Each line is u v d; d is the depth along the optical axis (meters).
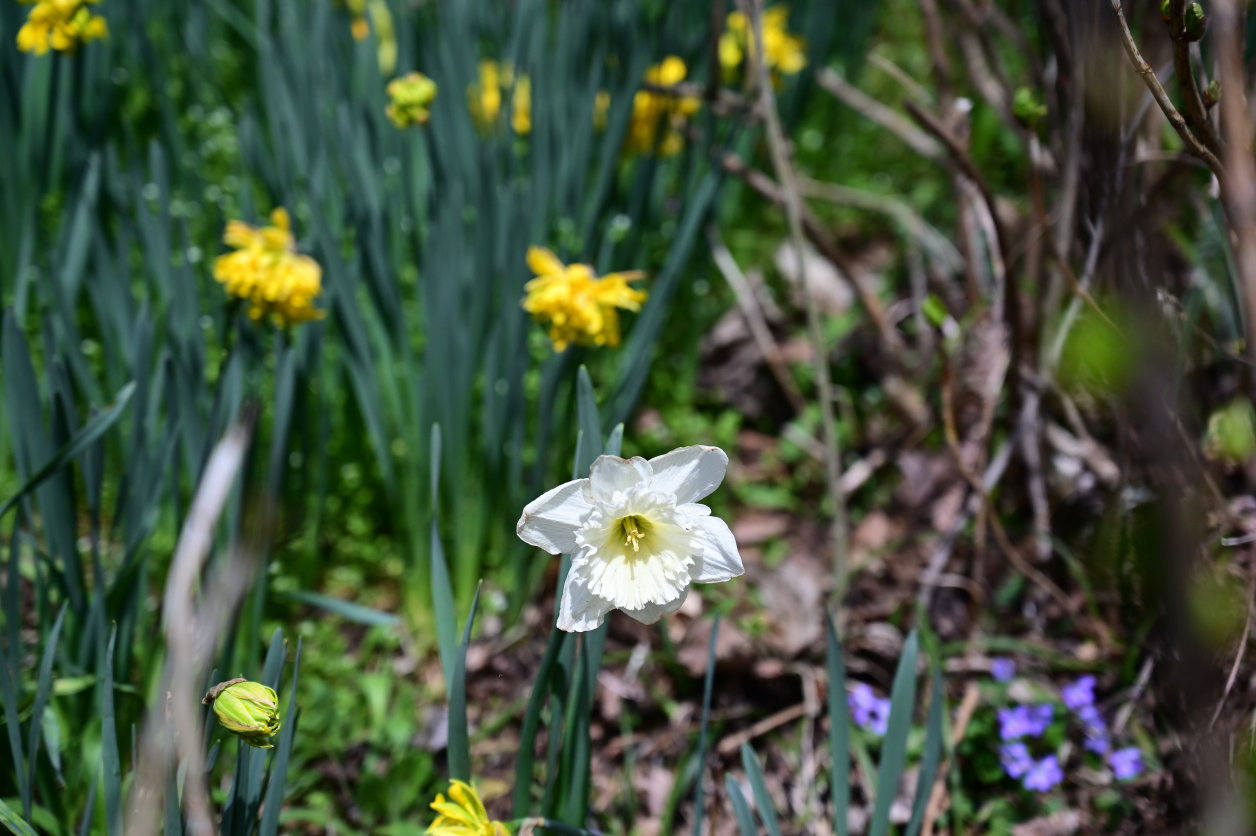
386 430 1.15
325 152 1.19
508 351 1.15
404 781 1.06
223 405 1.06
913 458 1.36
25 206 1.20
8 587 0.95
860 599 1.21
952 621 1.19
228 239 1.05
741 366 1.49
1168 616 0.91
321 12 1.30
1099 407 1.09
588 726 0.94
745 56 1.29
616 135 1.24
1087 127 0.97
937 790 1.06
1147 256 0.94
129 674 1.00
